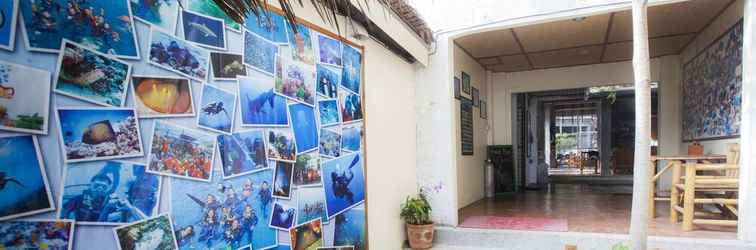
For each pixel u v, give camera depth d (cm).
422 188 444
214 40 189
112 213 143
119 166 146
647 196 202
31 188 120
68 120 130
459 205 532
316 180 266
